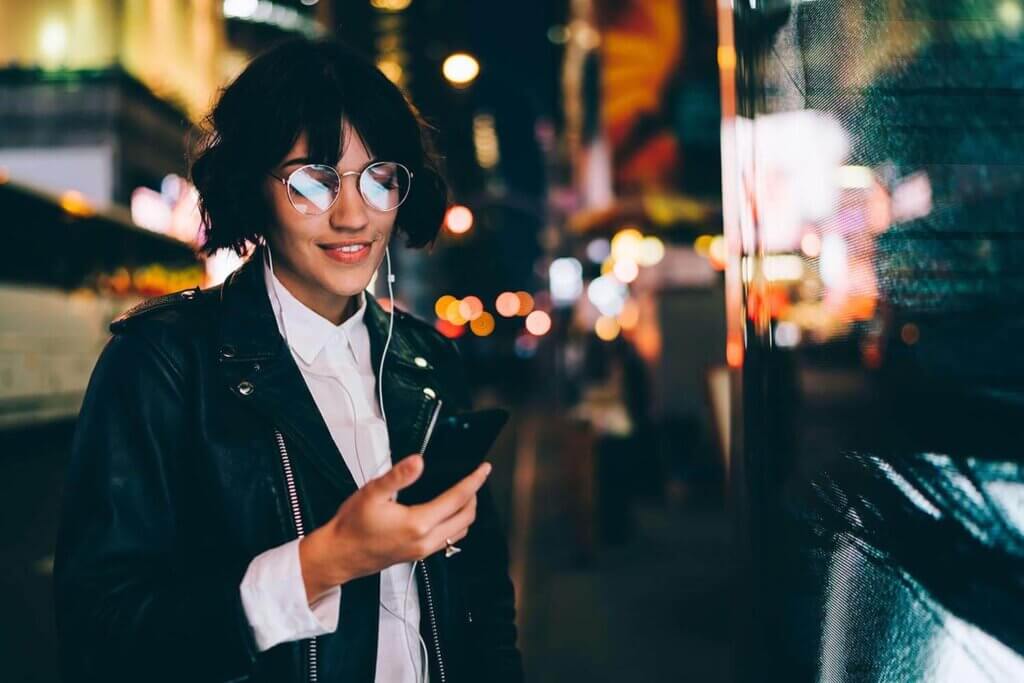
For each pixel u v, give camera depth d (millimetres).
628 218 12164
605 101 12273
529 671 5430
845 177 1648
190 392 1545
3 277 16625
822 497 1680
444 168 1900
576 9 19812
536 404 35406
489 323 78125
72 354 18984
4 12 27766
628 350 12375
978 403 1496
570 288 23672
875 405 1599
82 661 1375
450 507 1299
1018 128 1508
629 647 5781
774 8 1776
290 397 1566
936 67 1555
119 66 27547
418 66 50688
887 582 1569
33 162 27531
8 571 8125
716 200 12219
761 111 1791
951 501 1511
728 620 6223
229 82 1700
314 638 1517
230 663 1325
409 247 1879
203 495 1516
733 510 2059
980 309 1513
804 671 1707
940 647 1505
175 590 1370
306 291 1709
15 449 16828
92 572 1399
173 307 1626
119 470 1460
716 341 12336
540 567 8141
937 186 1550
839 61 1652
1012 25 1518
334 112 1554
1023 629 1432
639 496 10984
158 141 30219
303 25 19172
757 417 1818
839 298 1652
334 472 1552
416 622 1685
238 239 1663
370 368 1798
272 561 1332
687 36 12133
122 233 21188
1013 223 1501
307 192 1557
